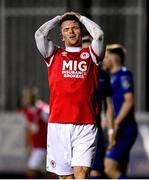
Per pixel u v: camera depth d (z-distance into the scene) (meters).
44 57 17.20
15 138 33.88
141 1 36.94
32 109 33.62
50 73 17.20
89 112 16.94
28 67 37.62
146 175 30.95
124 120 23.52
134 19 36.97
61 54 17.14
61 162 17.11
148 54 37.06
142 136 31.52
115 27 36.94
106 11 36.91
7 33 37.47
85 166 16.80
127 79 23.48
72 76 16.98
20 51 37.53
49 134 17.20
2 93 37.53
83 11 36.81
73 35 17.11
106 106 22.84
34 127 33.50
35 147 33.47
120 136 23.48
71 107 16.91
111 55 23.61
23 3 37.25
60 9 36.94
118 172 23.58
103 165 22.88
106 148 23.67
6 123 34.22
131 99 23.39
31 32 37.38
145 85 37.12
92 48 17.02
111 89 22.48
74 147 16.97
